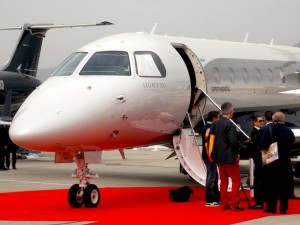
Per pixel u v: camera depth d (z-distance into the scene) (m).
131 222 11.75
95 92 14.88
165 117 16.58
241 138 13.87
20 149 35.28
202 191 17.53
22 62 35.44
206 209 13.65
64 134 14.09
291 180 12.90
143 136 16.36
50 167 27.72
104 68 15.65
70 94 14.65
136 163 31.02
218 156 13.29
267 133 12.80
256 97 19.73
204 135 14.38
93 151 15.20
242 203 14.75
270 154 12.74
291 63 21.33
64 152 15.05
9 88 33.75
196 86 17.98
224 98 18.66
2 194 16.52
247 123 19.70
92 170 25.56
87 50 16.25
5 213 13.09
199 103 17.98
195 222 11.72
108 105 14.91
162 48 17.03
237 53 19.73
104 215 12.76
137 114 15.65
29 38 35.53
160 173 24.09
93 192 14.05
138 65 16.11
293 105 21.03
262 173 13.48
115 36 17.16
